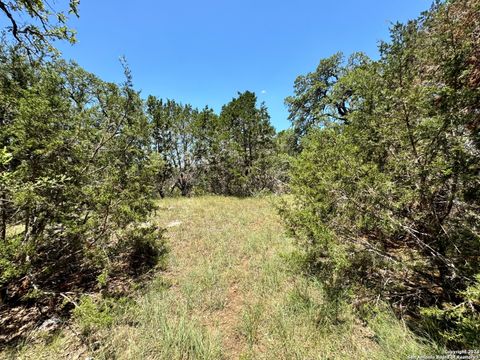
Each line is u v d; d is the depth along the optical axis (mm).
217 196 13922
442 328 2160
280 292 3189
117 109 4512
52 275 3469
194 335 2414
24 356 2240
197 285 3428
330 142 3500
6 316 2867
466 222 2143
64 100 3504
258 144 16531
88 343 2375
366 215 2521
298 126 14953
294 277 3496
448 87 1989
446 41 2201
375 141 2705
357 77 2766
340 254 2693
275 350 2258
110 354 2242
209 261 4227
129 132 4332
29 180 2756
